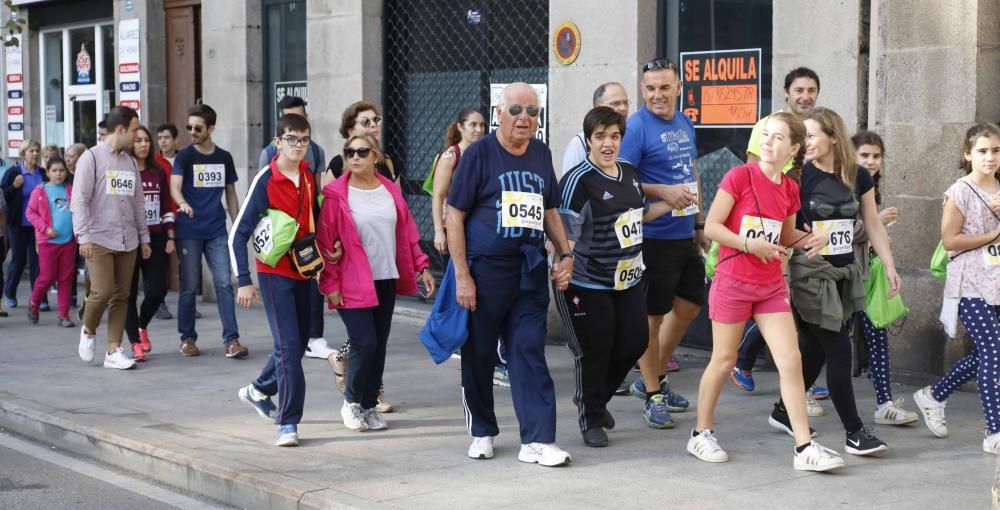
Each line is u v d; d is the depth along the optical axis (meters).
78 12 35.97
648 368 15.47
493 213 13.30
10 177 29.31
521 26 23.70
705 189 20.59
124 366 20.44
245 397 16.02
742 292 13.20
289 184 14.42
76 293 30.41
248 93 29.08
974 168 14.10
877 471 13.06
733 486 12.51
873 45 18.03
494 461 13.74
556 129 22.27
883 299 14.89
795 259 13.70
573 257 13.84
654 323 15.51
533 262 13.31
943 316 14.46
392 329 24.55
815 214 13.66
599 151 13.88
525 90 13.18
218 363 21.06
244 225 14.53
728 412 16.17
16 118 38.88
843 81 18.28
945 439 14.54
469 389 13.76
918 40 17.61
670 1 20.92
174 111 32.03
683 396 17.38
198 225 21.70
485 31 24.42
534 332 13.57
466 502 11.99
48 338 24.39
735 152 20.12
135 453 14.76
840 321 13.51
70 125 36.97
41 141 38.34
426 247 26.17
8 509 13.11
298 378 14.59
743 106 19.92
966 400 16.77
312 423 15.98
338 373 17.12
